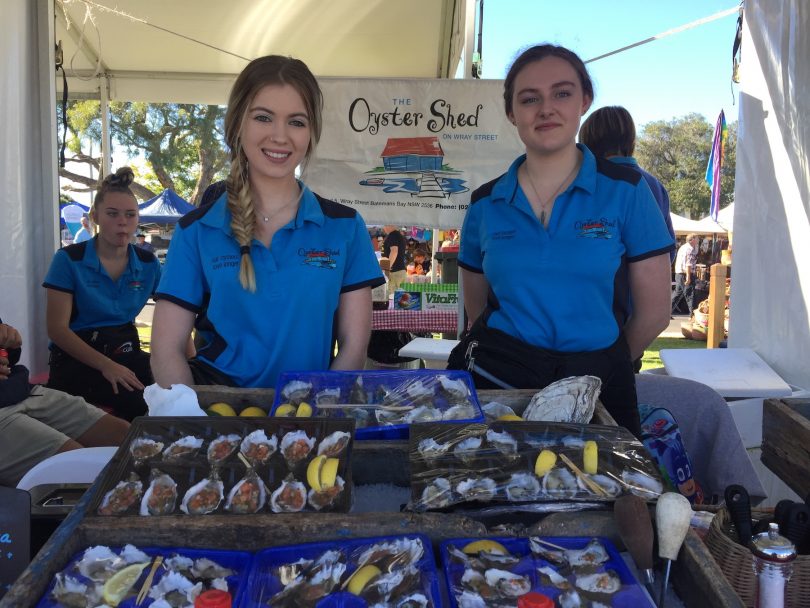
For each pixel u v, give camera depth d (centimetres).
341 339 167
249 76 149
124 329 336
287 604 80
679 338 952
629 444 112
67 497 133
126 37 552
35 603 79
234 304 155
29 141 347
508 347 171
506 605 81
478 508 99
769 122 306
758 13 311
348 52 631
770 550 94
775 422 175
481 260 202
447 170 351
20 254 340
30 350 352
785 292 300
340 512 95
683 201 3309
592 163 173
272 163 150
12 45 331
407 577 83
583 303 168
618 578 86
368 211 357
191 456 107
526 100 168
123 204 321
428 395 139
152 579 84
